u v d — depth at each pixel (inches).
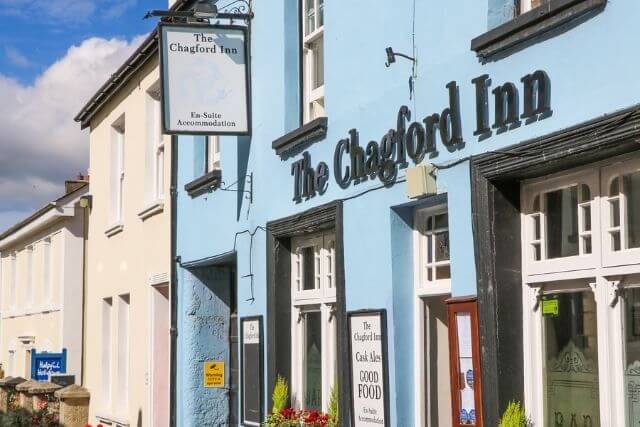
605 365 243.0
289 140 398.6
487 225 272.1
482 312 272.7
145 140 621.9
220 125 431.5
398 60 323.0
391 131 323.9
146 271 610.9
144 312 610.9
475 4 284.0
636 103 226.2
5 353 1146.0
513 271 272.2
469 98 285.3
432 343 322.7
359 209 346.0
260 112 441.4
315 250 402.9
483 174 274.7
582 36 243.0
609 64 234.5
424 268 324.2
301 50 421.7
